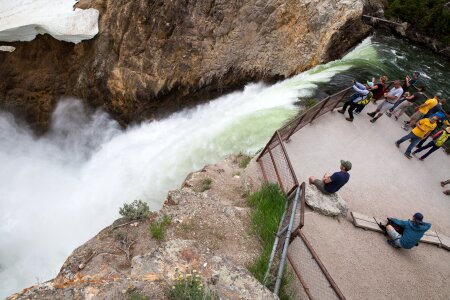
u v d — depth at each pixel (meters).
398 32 23.75
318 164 9.82
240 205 8.33
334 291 5.54
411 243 7.73
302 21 16.08
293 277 6.39
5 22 16.36
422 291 7.20
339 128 11.68
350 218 8.47
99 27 16.94
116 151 16.22
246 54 16.28
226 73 16.45
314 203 8.13
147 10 15.82
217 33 15.90
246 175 9.51
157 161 12.95
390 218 8.23
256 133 12.30
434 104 11.85
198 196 8.12
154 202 11.86
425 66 20.17
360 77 15.84
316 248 7.36
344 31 16.94
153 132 16.78
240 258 6.54
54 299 4.21
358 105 11.91
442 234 8.97
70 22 16.50
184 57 16.30
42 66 17.58
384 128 12.54
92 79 17.45
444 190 10.72
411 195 10.00
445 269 7.93
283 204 7.87
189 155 12.56
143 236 6.70
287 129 9.83
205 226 7.15
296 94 14.08
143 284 4.44
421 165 11.48
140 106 17.38
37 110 18.22
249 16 15.66
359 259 7.45
